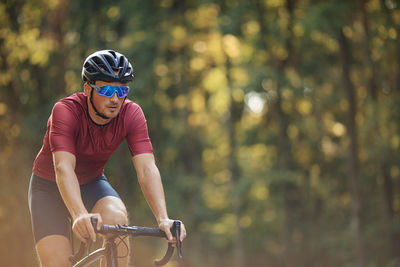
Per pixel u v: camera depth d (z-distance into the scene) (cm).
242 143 2222
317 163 2264
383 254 2014
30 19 2031
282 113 2095
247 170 2378
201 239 2392
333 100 2034
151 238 2055
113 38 2297
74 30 2153
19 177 1881
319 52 2034
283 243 2188
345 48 1892
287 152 2134
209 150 2702
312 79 2097
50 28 2088
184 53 2361
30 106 2045
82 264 319
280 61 2058
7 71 2008
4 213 1817
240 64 2034
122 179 2152
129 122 350
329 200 2289
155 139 2353
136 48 2167
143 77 2189
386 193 1994
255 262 2397
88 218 290
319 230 2209
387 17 1688
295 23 1881
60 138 328
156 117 2242
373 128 1809
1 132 1992
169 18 2266
